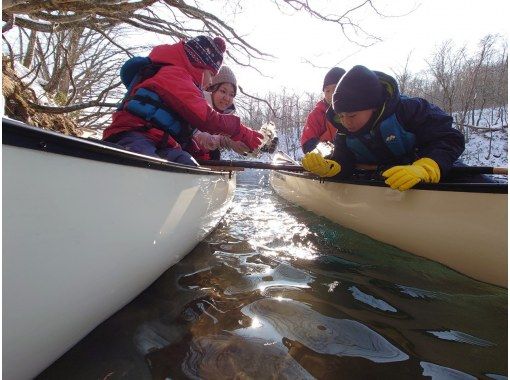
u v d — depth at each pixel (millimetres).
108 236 1026
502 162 20625
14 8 2330
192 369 976
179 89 1947
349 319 1280
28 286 750
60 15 2713
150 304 1344
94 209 947
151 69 2086
